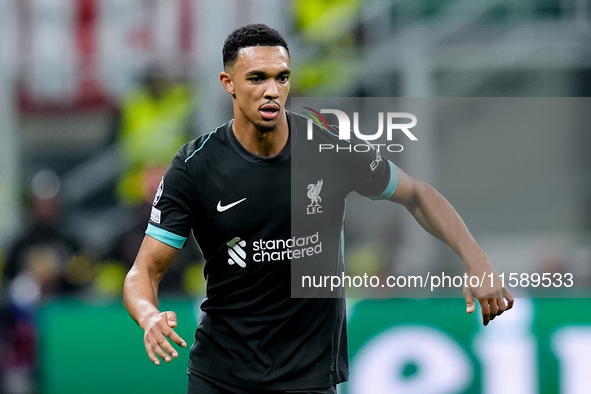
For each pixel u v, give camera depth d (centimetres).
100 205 2708
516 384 1723
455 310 1744
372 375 1733
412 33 2556
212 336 1062
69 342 1794
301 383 1040
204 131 2530
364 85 2494
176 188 1027
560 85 2619
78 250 2186
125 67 2588
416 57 2527
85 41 2592
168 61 2548
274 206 1015
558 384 1720
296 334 1040
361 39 2547
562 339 1727
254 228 1018
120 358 1788
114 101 2606
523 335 1733
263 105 971
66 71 2597
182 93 2552
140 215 2239
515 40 2564
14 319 1877
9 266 2117
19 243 2130
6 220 2575
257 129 992
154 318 956
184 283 2083
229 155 1019
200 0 2534
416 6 2589
